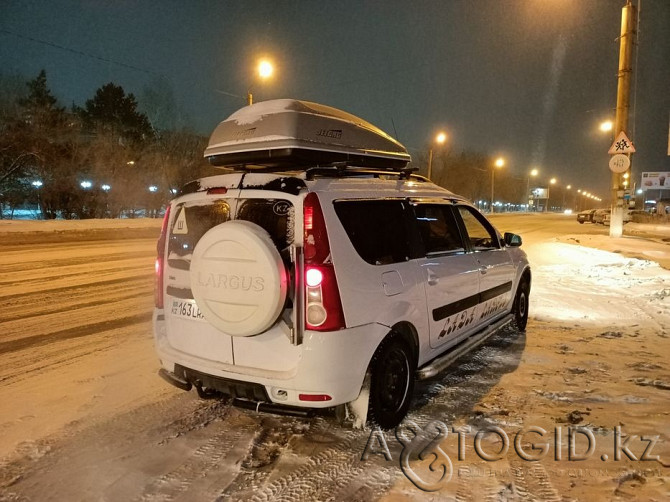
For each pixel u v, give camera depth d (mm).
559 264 13664
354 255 3400
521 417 3936
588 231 32562
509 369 5059
